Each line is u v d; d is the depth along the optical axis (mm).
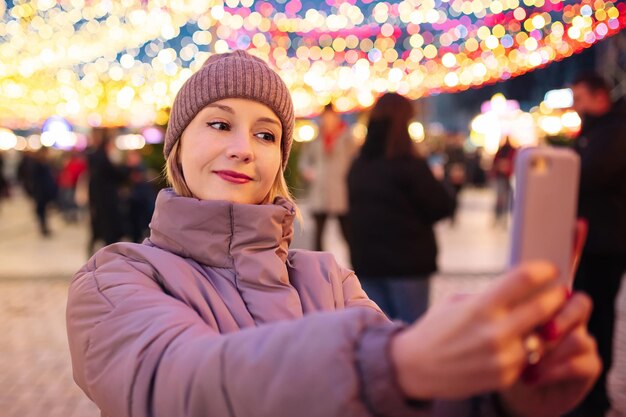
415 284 3482
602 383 3520
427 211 3455
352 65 13156
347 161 7742
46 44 11695
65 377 4312
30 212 18484
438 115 32656
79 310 1133
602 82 3506
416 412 673
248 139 1343
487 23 10844
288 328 762
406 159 3457
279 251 1323
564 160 750
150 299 1075
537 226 735
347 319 732
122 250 1268
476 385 623
